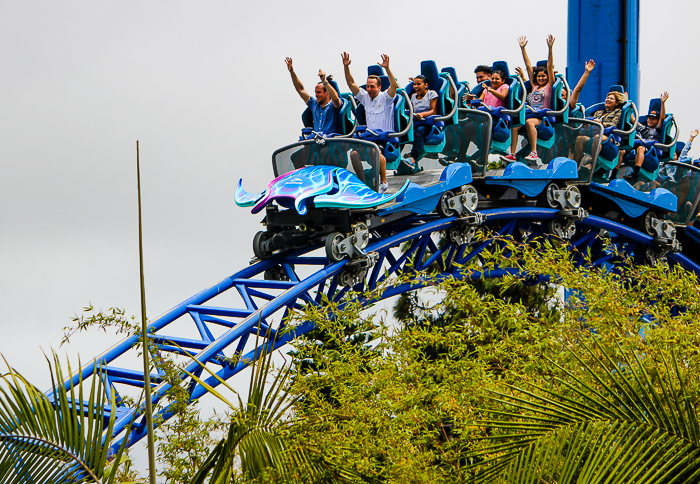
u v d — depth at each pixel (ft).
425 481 31.94
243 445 30.63
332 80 83.20
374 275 83.30
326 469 31.17
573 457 26.58
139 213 27.89
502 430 31.68
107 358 69.72
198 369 67.51
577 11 142.20
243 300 79.66
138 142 27.37
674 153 108.78
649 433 26.07
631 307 37.14
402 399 34.50
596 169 98.22
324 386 37.17
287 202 79.25
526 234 97.09
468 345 40.57
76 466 30.25
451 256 89.20
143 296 28.37
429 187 81.76
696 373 32.27
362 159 80.48
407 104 85.56
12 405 30.37
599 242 106.93
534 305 74.69
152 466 28.43
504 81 90.12
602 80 139.95
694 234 117.08
